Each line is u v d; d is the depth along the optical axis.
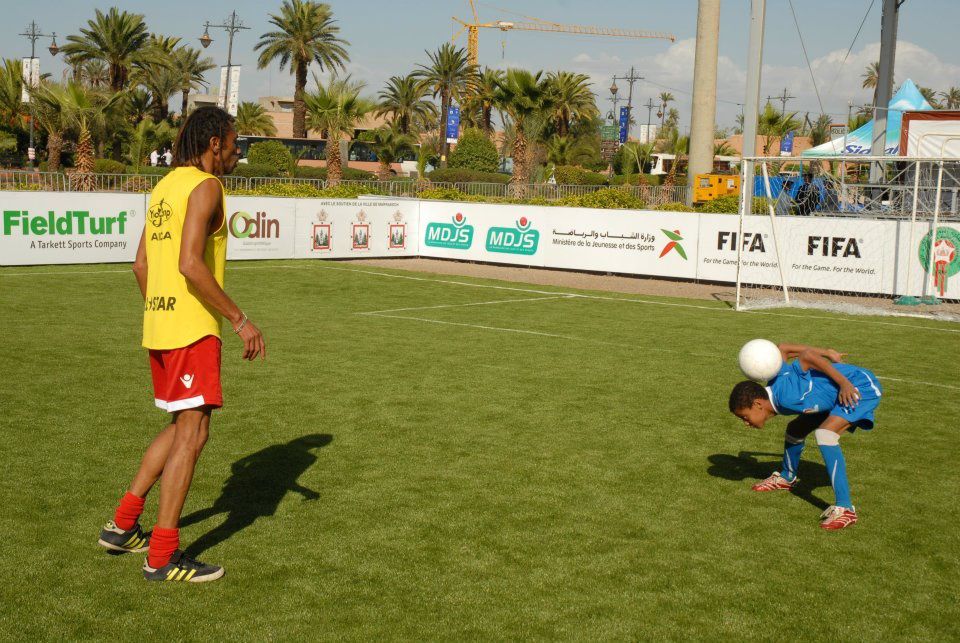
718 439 6.64
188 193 3.85
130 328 10.88
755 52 19.50
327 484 5.38
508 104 42.84
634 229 19.62
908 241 16.58
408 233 22.89
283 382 8.21
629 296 16.25
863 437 6.86
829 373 4.88
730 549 4.54
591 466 5.89
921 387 8.80
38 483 5.24
